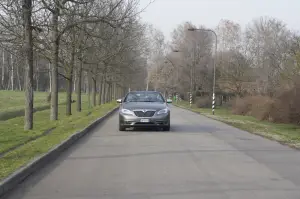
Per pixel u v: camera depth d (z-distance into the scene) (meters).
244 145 13.31
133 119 16.75
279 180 7.93
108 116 29.09
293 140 15.08
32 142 12.01
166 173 8.48
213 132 17.72
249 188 7.23
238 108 37.84
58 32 18.52
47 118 27.20
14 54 16.03
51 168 9.00
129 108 16.95
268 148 12.66
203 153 11.28
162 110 16.98
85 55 27.52
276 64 37.12
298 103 27.42
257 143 13.98
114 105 45.56
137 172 8.57
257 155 11.12
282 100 28.67
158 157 10.48
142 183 7.56
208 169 8.96
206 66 62.91
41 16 16.89
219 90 52.84
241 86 46.50
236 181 7.79
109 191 6.96
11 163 8.55
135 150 11.70
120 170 8.78
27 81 15.64
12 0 14.19
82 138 14.71
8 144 11.45
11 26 14.92
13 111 33.69
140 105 17.11
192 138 14.91
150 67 91.44
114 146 12.55
